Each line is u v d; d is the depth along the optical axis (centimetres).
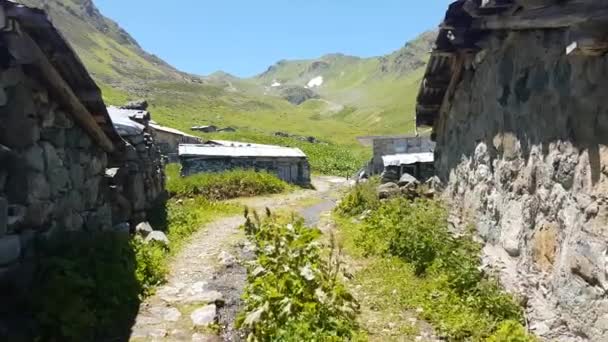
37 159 589
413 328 594
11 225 540
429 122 1097
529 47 579
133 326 580
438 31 783
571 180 474
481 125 758
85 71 619
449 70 917
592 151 436
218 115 8881
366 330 590
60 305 505
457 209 888
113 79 11206
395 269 800
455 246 770
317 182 3228
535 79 561
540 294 537
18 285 519
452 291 657
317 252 693
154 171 1338
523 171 591
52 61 583
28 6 489
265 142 5003
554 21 461
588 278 441
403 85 16662
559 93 501
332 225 1259
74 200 717
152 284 733
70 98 642
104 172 871
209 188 2041
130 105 1509
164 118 6388
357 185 1560
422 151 2645
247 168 2581
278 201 2002
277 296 546
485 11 603
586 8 408
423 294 678
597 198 428
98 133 779
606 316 413
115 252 674
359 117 12388
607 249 412
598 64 427
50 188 626
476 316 588
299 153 2920
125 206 993
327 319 538
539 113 548
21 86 554
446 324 581
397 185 1391
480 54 747
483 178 744
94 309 548
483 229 736
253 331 524
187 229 1205
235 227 1289
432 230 837
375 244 936
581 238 451
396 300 679
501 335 530
